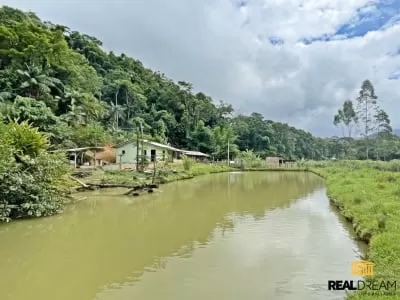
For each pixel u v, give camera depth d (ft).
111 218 45.29
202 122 221.46
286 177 125.39
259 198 64.59
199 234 36.42
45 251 30.50
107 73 241.76
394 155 191.11
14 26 137.08
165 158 130.11
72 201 59.11
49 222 42.75
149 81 278.26
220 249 30.86
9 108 103.71
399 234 27.50
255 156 225.15
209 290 21.86
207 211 50.44
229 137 218.79
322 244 31.99
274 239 34.09
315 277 23.82
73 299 20.81
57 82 140.26
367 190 53.26
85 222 42.80
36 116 107.55
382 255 24.16
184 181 103.55
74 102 140.67
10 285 22.97
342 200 50.16
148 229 38.86
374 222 32.60
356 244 31.73
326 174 116.98
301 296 20.74
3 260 28.07
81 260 27.96
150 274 24.72
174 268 25.94
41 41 136.36
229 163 189.88
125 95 222.28
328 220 42.88
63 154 53.88
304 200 61.46
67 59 156.87
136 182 80.59
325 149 341.82
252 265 26.45
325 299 20.22
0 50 129.39
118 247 31.65
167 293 21.44
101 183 76.18
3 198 42.70
